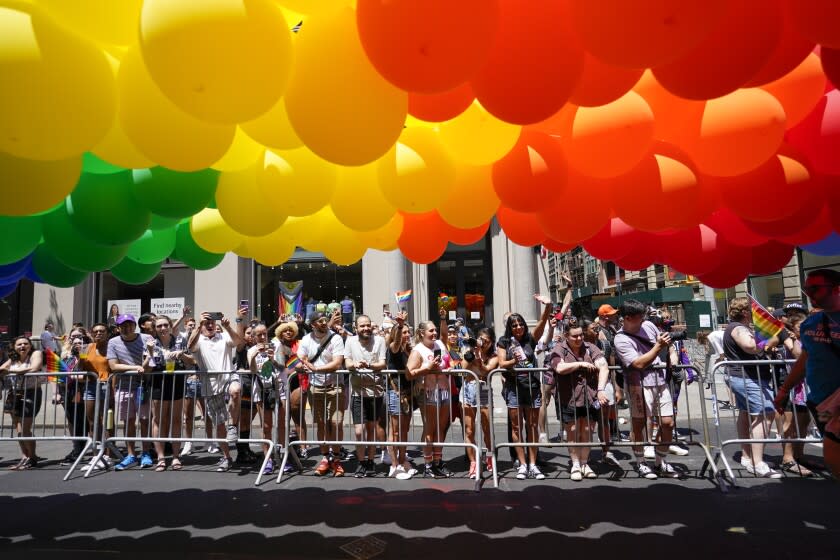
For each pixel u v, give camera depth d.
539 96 1.78
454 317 10.05
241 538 3.34
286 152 2.54
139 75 1.96
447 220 3.06
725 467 4.83
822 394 2.89
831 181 2.75
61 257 2.93
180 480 4.85
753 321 6.20
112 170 2.71
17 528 3.58
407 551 3.09
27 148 1.83
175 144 2.06
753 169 2.43
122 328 5.66
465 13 1.49
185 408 5.94
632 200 2.52
